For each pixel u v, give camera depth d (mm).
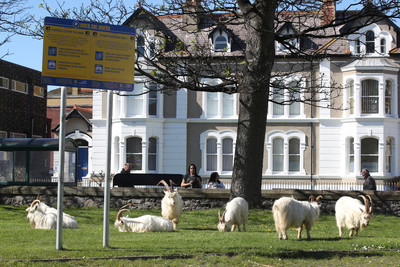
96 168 38562
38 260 10492
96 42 11469
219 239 13344
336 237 14328
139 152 37688
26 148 24516
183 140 37906
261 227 17734
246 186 21094
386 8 20094
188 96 38156
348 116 36469
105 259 10688
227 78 22234
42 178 24688
